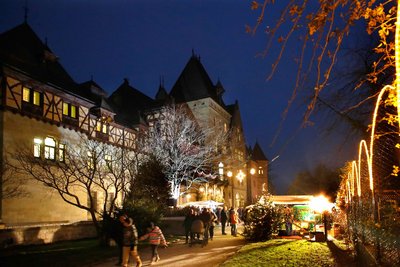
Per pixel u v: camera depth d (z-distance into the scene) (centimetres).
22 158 2423
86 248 1788
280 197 2225
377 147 862
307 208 2247
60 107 2983
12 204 2428
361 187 990
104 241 1859
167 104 4553
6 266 1328
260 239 1966
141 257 1559
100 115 3434
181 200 4519
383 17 477
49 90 2880
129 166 2641
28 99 2703
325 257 1234
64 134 2980
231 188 6088
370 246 814
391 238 618
